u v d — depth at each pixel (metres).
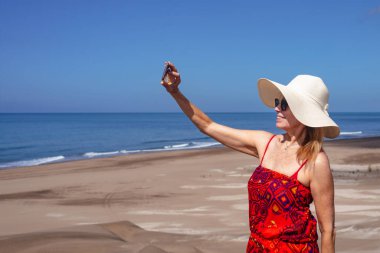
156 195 12.27
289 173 2.51
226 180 14.64
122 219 9.30
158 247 5.83
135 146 43.72
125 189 13.50
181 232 7.94
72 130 86.81
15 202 11.80
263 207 2.54
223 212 9.70
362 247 5.34
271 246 2.49
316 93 2.64
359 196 10.87
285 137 2.73
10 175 19.28
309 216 2.53
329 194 2.48
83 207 10.89
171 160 22.62
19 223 9.32
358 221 7.60
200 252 5.82
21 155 35.59
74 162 24.12
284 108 2.66
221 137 2.98
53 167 22.09
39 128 96.56
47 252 5.47
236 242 6.27
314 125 2.50
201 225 8.46
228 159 21.59
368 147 27.39
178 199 11.50
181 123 135.88
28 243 5.83
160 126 110.19
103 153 35.25
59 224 9.14
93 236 6.27
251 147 2.90
